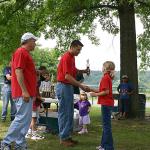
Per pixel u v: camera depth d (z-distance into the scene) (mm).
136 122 15352
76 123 11664
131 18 16953
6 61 17750
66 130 9477
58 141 10047
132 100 16703
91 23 20016
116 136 11438
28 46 7758
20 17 17469
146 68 22781
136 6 18656
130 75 16844
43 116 11555
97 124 14102
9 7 17094
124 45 16953
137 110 16781
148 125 14477
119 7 17031
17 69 7508
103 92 8195
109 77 8250
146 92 29984
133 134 11953
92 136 11109
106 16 19938
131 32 16922
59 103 9484
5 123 13648
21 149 7598
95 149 9070
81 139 10508
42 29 18438
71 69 9336
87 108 11586
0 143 8242
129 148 9477
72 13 17438
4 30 17234
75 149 9070
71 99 9492
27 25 17672
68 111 9461
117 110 16734
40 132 11312
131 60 16891
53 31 19516
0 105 23781
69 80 9211
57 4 17016
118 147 9578
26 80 7621
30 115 7668
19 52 7582
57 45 20391
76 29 20094
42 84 13078
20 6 17156
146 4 17578
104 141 8375
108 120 8312
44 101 10539
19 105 7566
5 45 17547
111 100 8305
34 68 7754
